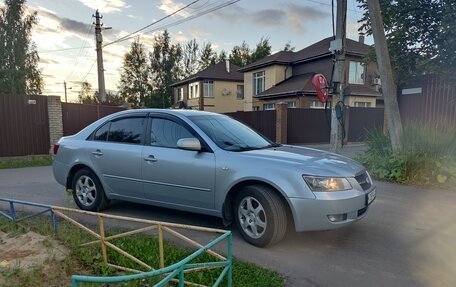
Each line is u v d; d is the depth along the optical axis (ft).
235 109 118.52
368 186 13.44
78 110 48.08
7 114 40.65
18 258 11.09
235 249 12.54
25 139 41.96
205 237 13.83
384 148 29.12
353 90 77.10
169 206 14.94
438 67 29.99
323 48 81.82
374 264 11.48
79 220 16.05
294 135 60.70
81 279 6.20
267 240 12.32
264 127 61.57
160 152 14.78
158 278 9.39
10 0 101.35
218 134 14.62
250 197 12.74
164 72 176.14
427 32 30.45
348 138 63.52
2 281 9.55
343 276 10.61
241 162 12.92
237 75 119.55
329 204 11.69
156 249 11.96
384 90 27.78
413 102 36.22
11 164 37.63
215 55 187.21
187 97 125.70
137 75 175.52
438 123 28.94
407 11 30.19
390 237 13.99
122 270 10.54
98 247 11.95
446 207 18.52
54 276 10.04
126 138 16.29
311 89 71.97
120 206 18.28
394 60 32.37
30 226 14.46
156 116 15.72
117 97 156.46
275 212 12.16
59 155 18.29
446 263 11.60
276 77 88.02
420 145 25.88
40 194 21.95
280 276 10.44
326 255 12.14
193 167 13.80
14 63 101.14
